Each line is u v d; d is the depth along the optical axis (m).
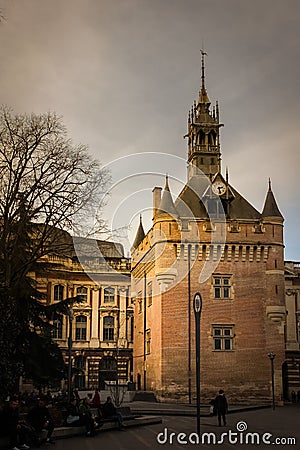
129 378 71.12
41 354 34.53
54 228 32.44
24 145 32.00
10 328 30.50
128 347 71.56
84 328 71.56
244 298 52.44
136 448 21.61
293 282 76.12
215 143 61.97
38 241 33.75
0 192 31.97
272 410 45.62
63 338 70.06
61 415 26.81
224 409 31.23
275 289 52.78
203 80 64.38
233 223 53.38
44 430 22.78
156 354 52.03
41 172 31.86
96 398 32.09
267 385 51.09
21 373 33.16
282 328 52.44
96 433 25.73
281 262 53.62
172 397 49.75
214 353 50.91
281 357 51.78
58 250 32.53
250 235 53.31
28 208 30.92
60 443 23.05
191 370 50.38
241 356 51.31
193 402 49.66
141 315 59.53
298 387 61.16
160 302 51.34
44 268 35.41
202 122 62.00
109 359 71.56
